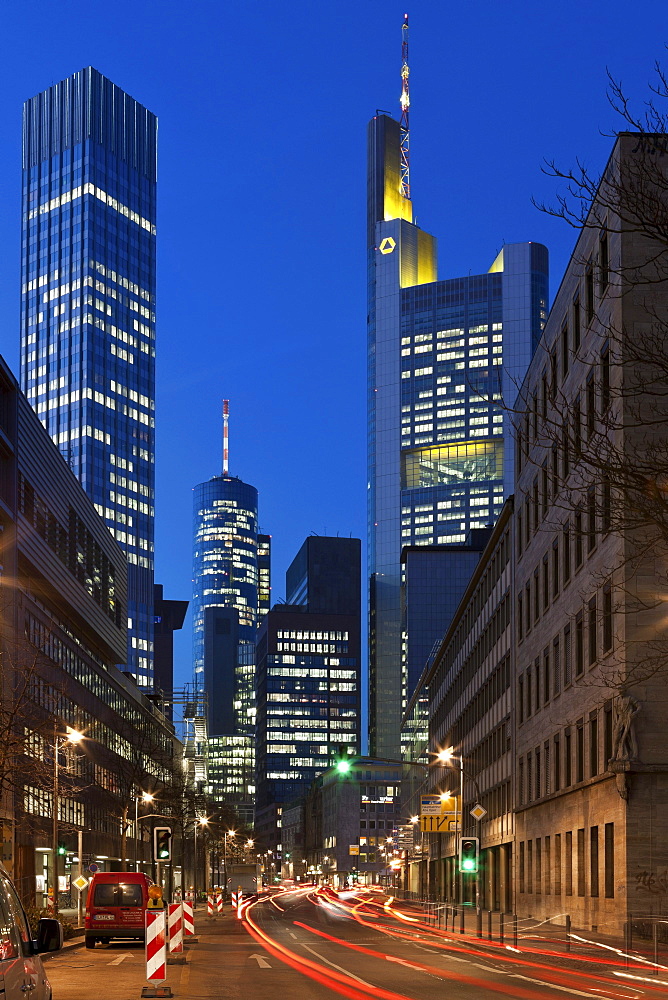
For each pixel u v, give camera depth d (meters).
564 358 56.94
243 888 155.38
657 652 43.84
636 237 45.03
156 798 116.81
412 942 47.91
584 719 52.00
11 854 74.31
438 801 71.44
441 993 24.42
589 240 51.09
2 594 75.12
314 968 32.28
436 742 128.25
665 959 35.78
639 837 43.75
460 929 55.19
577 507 25.11
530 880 65.69
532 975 30.08
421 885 141.00
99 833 111.81
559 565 58.47
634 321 44.41
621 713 44.47
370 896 165.12
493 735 82.25
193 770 195.25
